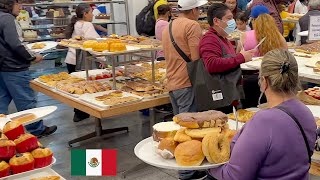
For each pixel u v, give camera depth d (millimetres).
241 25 4602
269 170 1462
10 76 4258
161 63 4910
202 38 2959
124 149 4223
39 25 6797
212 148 1651
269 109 1506
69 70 5641
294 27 5816
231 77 2873
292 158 1452
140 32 6312
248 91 3365
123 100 3391
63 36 6805
